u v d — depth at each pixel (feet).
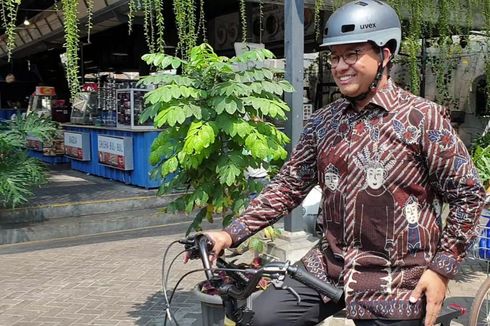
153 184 28.99
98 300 15.96
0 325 14.15
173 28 32.01
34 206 24.71
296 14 13.73
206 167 11.66
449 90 38.11
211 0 30.63
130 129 29.32
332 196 6.53
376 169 6.14
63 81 57.57
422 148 6.06
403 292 6.15
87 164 35.06
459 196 6.01
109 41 46.75
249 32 32.42
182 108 10.96
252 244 11.91
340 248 6.53
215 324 11.07
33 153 41.06
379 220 6.15
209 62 11.75
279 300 6.77
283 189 7.23
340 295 6.21
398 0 15.97
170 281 17.62
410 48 16.81
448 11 18.07
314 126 6.95
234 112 11.12
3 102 64.64
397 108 6.22
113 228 24.89
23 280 17.89
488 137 19.61
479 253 11.45
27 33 38.40
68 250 21.71
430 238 6.21
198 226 12.35
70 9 11.05
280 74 14.61
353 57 6.24
